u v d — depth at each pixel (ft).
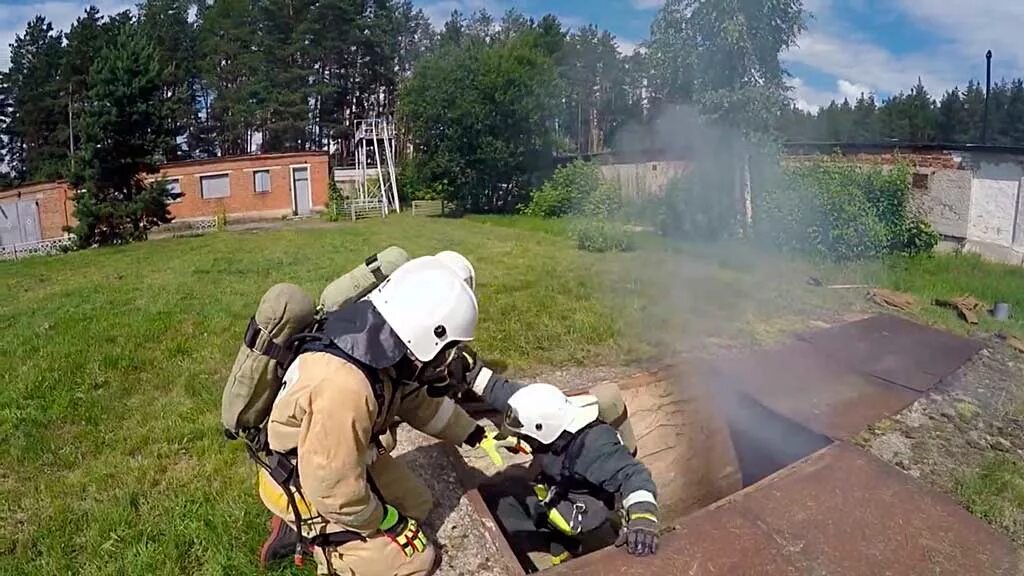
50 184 88.53
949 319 22.25
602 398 9.74
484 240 51.37
